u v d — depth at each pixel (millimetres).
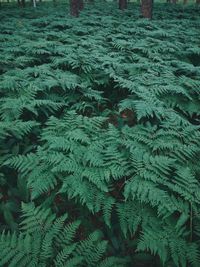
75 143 4145
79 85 5988
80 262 2799
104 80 6926
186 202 3496
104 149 4312
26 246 2891
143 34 10586
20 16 16984
